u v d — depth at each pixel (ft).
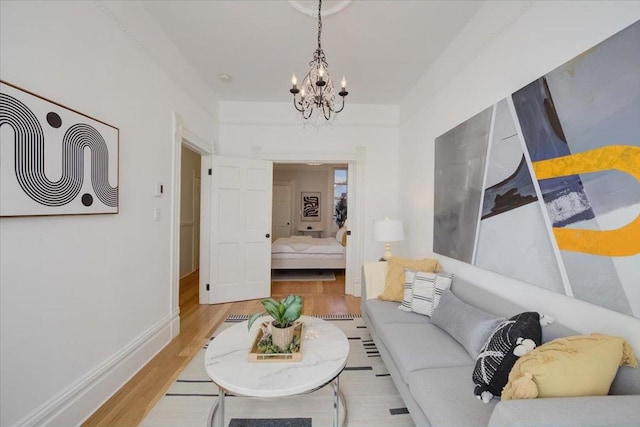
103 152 5.46
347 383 6.26
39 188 4.16
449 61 8.23
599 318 3.90
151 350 7.25
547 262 4.63
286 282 15.07
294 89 6.17
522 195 5.18
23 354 4.07
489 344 4.05
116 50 5.95
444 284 6.93
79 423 4.96
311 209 25.79
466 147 7.13
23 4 4.00
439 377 4.34
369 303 7.98
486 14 6.45
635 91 3.39
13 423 3.94
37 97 4.12
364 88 11.36
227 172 11.98
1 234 3.77
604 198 3.73
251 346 5.02
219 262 11.84
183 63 9.07
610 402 2.63
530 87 5.00
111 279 5.85
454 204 7.72
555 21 4.64
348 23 7.34
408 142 11.77
